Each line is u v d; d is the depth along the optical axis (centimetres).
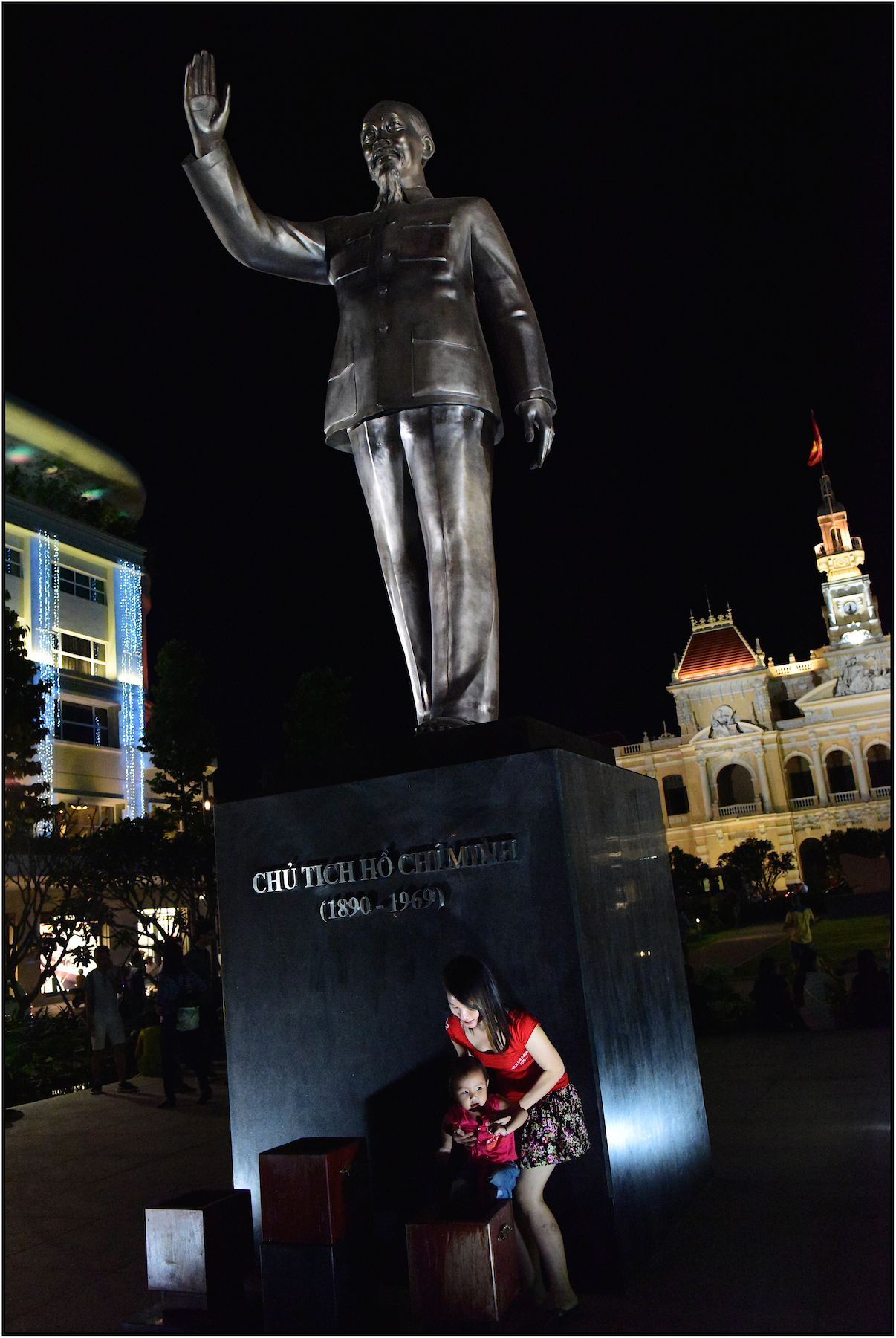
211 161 482
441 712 460
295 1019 418
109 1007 1075
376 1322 345
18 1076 1097
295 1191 354
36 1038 1415
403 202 517
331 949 416
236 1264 379
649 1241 390
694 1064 523
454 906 396
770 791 6550
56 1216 556
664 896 533
